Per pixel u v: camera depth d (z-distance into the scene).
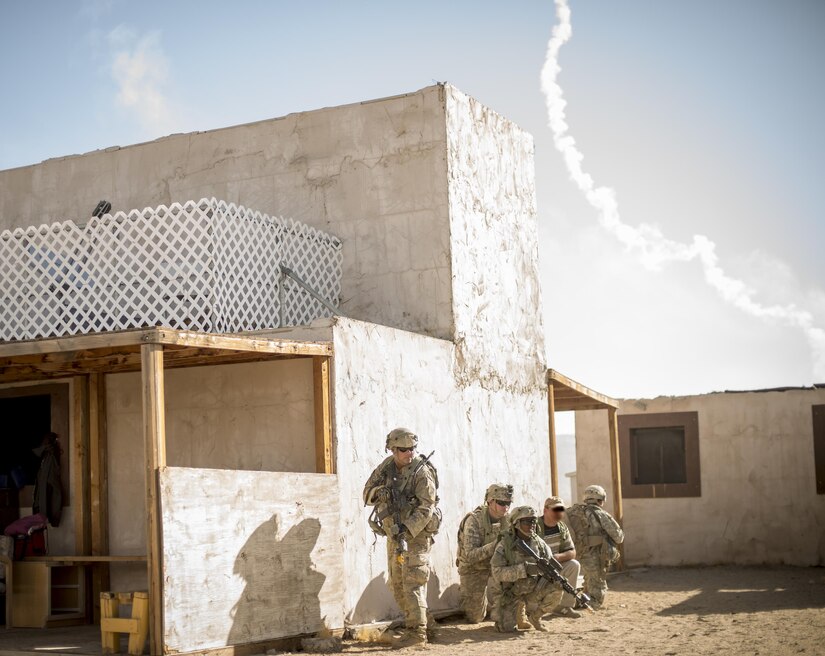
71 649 9.12
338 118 13.55
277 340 9.45
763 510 19.44
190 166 14.41
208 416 10.70
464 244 13.10
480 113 13.86
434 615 11.34
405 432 9.78
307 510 9.67
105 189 14.94
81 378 11.37
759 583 15.90
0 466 12.27
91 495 11.25
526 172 15.10
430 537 9.78
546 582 10.52
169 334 8.43
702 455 19.84
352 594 10.19
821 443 19.20
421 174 12.98
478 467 12.78
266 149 13.94
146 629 8.62
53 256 11.99
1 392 11.78
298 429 10.30
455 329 12.64
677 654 8.58
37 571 10.95
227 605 8.76
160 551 8.26
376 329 10.96
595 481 20.56
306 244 12.71
